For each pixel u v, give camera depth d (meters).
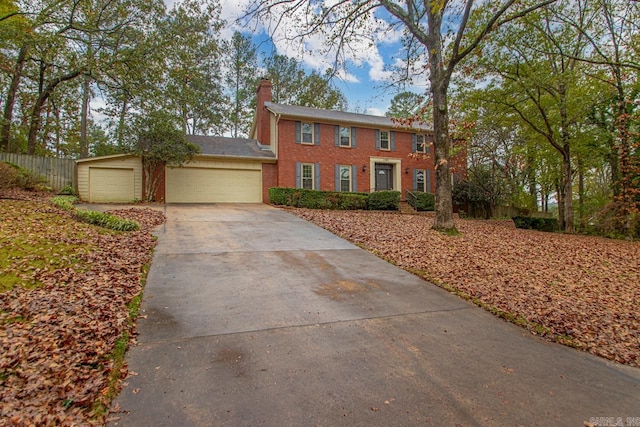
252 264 6.43
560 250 9.21
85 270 5.17
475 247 8.57
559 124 14.00
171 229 9.14
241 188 17.61
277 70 27.33
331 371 3.12
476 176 19.47
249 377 2.96
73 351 3.11
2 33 12.01
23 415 2.28
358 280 5.89
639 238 12.62
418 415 2.55
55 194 13.43
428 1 8.96
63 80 15.71
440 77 9.76
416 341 3.82
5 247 5.55
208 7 14.95
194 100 17.81
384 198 17.72
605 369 3.46
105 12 13.51
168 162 15.48
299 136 18.27
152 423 2.35
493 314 4.74
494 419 2.55
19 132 17.92
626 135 12.77
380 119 20.70
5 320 3.50
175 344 3.46
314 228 10.45
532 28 11.92
